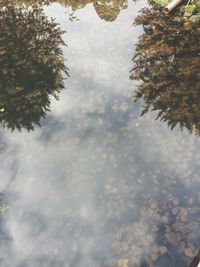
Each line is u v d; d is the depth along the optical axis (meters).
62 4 11.48
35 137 6.34
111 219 4.77
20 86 7.72
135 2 10.74
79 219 4.84
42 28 9.98
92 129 6.33
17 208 5.12
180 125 6.05
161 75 7.30
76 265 4.30
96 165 5.62
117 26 9.54
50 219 4.90
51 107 7.00
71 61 8.30
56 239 4.63
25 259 4.45
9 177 5.62
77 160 5.76
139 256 4.27
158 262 4.17
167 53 7.94
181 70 7.30
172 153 5.58
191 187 4.97
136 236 4.49
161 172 5.29
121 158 5.67
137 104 6.73
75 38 9.27
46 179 5.50
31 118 6.82
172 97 6.69
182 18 9.13
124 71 7.68
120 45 8.62
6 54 8.93
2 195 5.34
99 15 10.37
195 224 4.49
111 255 4.34
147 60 7.86
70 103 7.03
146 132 6.08
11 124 6.75
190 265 4.06
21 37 9.68
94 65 8.05
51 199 5.18
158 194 4.97
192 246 4.25
